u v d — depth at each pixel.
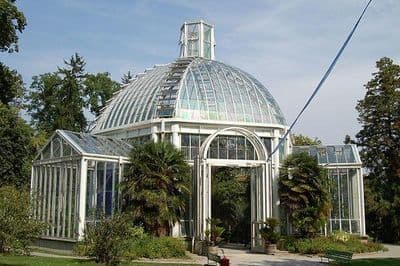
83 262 21.02
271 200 32.97
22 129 44.31
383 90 51.28
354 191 35.50
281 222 33.53
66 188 28.61
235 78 38.12
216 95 35.31
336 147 37.91
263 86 40.19
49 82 57.16
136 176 26.81
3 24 19.77
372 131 51.31
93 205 27.95
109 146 31.05
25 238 19.53
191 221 31.36
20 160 43.72
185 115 33.53
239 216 40.12
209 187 31.28
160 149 27.36
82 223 26.88
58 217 28.53
